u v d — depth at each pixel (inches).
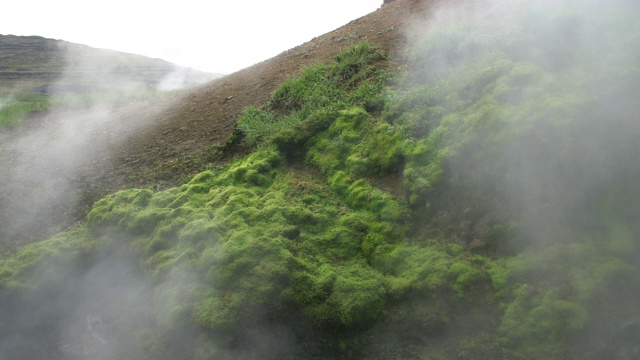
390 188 184.4
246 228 173.5
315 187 197.5
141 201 210.5
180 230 180.1
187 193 208.2
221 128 277.0
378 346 141.3
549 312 125.7
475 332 133.9
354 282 151.0
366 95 234.8
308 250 166.4
